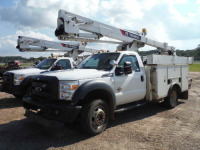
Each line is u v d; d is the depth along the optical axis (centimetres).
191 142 348
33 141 356
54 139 366
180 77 657
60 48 1205
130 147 330
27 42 1106
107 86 396
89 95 388
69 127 432
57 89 355
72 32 537
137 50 733
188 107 630
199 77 1781
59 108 338
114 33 641
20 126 441
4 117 514
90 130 367
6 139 365
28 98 418
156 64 532
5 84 731
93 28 593
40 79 383
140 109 607
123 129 420
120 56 474
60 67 758
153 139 362
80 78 371
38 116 369
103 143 347
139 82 509
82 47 1268
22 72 698
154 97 540
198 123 456
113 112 416
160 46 790
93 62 505
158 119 495
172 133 392
